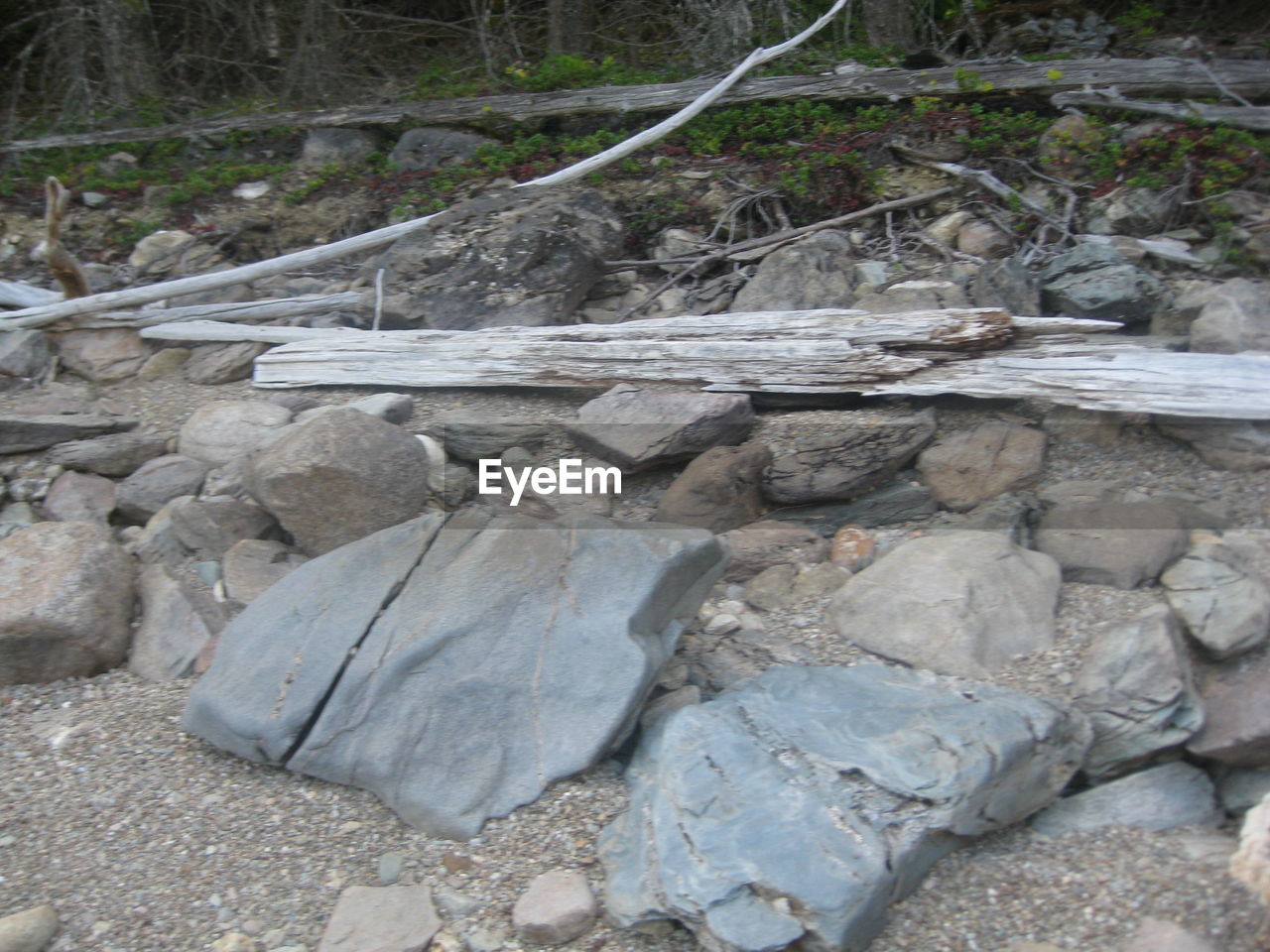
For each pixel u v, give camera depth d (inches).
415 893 124.1
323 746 136.4
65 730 148.6
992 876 123.7
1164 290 206.8
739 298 225.8
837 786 120.8
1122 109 262.2
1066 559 158.7
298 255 234.5
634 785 131.5
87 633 156.4
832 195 257.0
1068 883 122.2
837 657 150.3
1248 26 325.1
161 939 120.3
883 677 139.5
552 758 131.8
